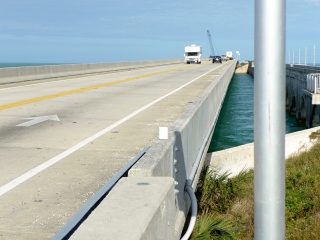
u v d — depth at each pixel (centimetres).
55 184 675
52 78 3484
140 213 333
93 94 2194
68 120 1320
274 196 302
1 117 1377
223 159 1739
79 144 971
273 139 299
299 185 1602
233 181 1421
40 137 1050
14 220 529
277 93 296
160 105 1720
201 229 817
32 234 489
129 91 2383
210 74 4459
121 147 944
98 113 1477
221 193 1295
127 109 1592
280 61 295
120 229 303
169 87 2677
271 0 291
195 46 9981
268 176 301
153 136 1071
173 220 434
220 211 1255
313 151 2077
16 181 688
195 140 963
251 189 1438
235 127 3159
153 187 399
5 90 2397
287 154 2155
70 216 544
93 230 301
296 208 1351
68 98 1986
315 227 1164
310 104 3397
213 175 1377
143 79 3553
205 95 1370
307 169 1791
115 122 1288
